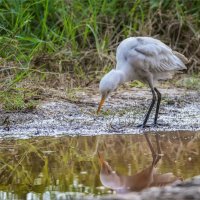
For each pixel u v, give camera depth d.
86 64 16.77
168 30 17.91
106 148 11.62
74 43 16.73
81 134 12.66
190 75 17.22
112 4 17.70
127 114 14.05
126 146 11.75
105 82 12.86
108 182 9.48
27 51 16.16
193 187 7.65
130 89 15.98
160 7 17.91
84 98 14.98
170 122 13.59
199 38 17.83
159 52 13.34
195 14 18.20
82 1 17.52
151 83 13.39
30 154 11.31
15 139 12.30
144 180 9.62
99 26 17.45
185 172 9.92
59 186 9.34
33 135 12.56
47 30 16.70
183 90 16.12
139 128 13.10
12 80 14.54
